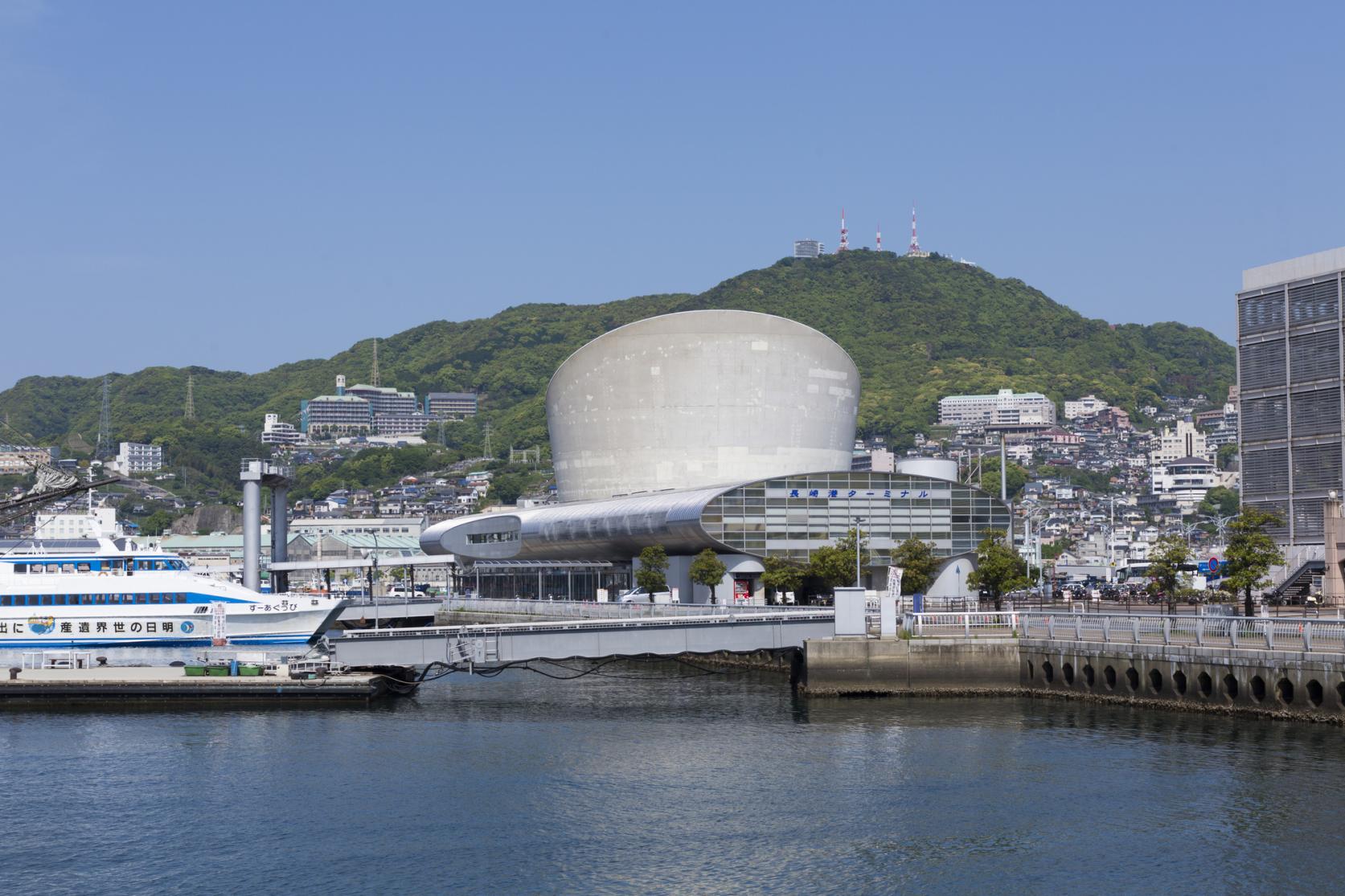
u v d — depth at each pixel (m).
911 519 148.75
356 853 57.81
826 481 147.12
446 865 56.19
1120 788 64.88
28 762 75.81
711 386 179.62
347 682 96.44
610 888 53.22
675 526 149.88
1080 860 55.09
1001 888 52.28
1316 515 148.50
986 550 137.00
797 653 102.25
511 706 95.19
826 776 69.19
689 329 179.88
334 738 82.00
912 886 52.81
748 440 180.00
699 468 180.25
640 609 128.12
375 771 72.38
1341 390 145.12
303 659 101.19
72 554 109.50
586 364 186.62
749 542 145.50
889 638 94.81
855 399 189.50
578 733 82.88
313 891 53.34
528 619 152.75
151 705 95.06
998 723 82.38
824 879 53.81
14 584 108.06
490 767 73.00
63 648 108.44
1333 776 64.62
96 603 108.88
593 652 97.06
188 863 57.00
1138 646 85.44
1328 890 51.06
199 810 64.94
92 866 56.78
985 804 63.06
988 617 103.75
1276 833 57.19
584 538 170.25
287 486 159.75
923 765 71.06
